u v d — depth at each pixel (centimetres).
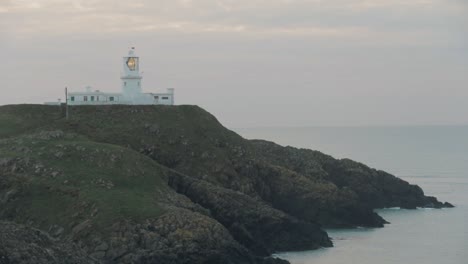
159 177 14638
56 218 12862
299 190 17088
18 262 9175
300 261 13500
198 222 12638
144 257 11744
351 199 17288
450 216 18812
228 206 14412
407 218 18450
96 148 14862
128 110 17575
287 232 14488
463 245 15225
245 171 16688
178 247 12031
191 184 15000
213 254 12062
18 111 17475
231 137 17588
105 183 13800
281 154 19538
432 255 14338
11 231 9731
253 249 13612
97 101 19012
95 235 12250
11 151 14800
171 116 17588
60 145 14938
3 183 13662
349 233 16325
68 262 9838
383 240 15625
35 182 13725
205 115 18038
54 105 18000
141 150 16250
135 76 19275
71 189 13500
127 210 12769
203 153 16550
